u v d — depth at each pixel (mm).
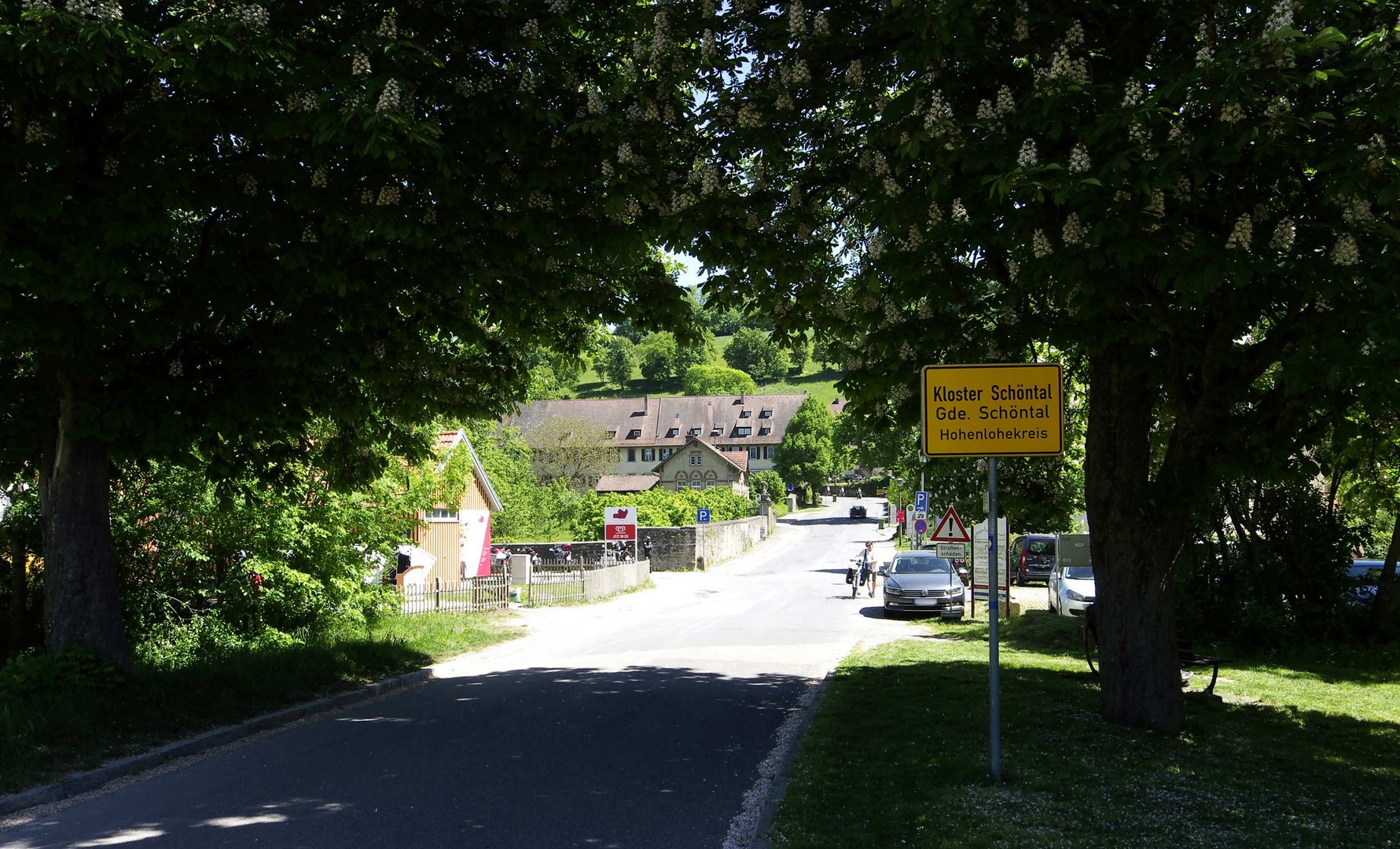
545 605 28719
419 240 9336
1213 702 10938
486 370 14352
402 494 19016
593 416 131500
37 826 6934
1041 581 37062
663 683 13852
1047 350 12453
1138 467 9375
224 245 10180
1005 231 7594
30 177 8641
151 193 8953
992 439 7230
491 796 7566
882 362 9523
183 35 8133
